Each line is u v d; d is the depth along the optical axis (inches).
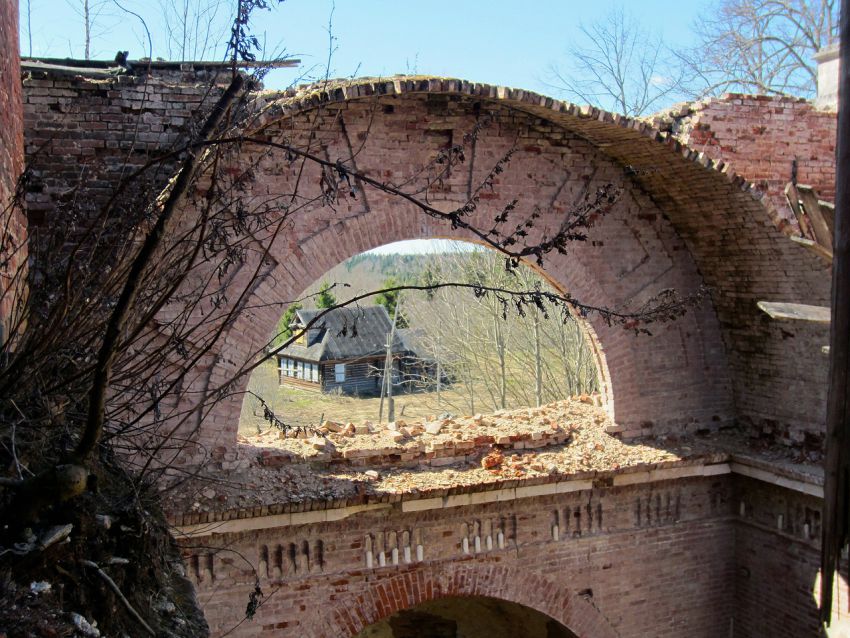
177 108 371.6
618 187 474.3
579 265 474.0
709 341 518.3
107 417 244.5
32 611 154.6
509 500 457.7
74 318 222.4
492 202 449.7
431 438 468.4
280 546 413.7
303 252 408.2
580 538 480.7
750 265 475.5
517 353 1064.8
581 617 480.7
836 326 128.1
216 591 397.7
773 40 1018.7
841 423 127.6
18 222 281.7
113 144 365.1
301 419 1246.3
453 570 451.5
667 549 503.5
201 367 391.2
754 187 431.5
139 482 234.2
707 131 453.4
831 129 479.2
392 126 426.3
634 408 498.3
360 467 439.5
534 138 458.0
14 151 280.5
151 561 210.5
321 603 422.0
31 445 201.5
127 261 250.1
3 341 254.4
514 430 487.2
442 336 1101.7
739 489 517.7
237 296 394.3
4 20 261.1
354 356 1525.6
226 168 383.9
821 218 437.1
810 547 468.4
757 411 511.2
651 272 495.5
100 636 164.4
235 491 388.8
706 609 514.9
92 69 379.2
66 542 173.0
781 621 489.1
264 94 376.5
